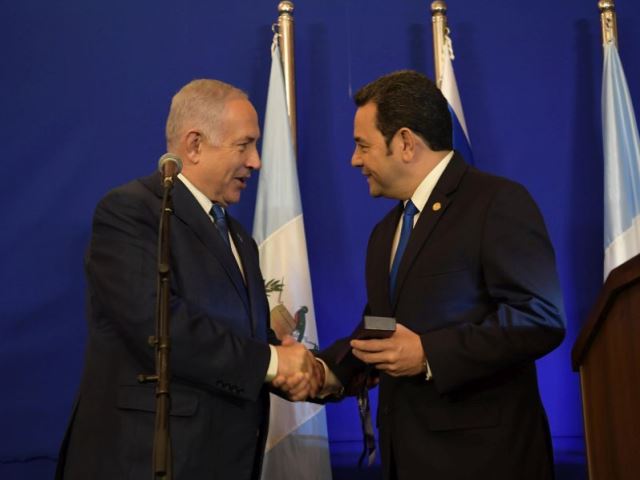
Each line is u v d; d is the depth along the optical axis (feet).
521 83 19.48
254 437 11.83
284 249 17.47
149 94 19.44
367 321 10.98
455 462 11.39
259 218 17.78
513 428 11.47
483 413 11.50
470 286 11.80
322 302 18.93
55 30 19.54
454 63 19.56
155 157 19.29
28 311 18.65
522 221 11.69
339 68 19.60
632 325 9.45
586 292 18.83
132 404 11.03
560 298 11.66
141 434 10.90
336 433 18.63
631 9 19.56
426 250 12.06
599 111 19.30
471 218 11.92
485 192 12.08
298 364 11.76
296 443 16.78
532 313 11.25
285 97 18.33
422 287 11.91
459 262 11.83
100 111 19.35
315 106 19.49
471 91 19.49
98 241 11.70
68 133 19.25
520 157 19.27
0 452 18.22
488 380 11.68
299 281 17.33
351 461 18.02
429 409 11.71
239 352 11.31
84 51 19.51
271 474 16.69
